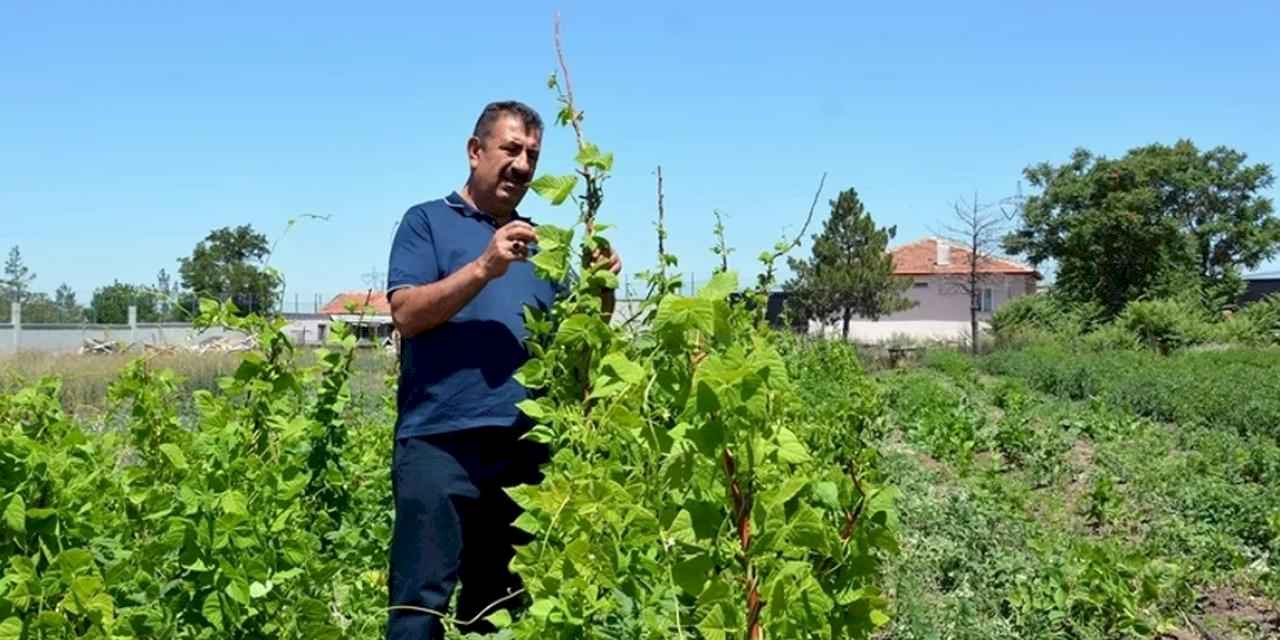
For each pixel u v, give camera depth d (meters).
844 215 47.72
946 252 65.81
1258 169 68.00
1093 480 11.47
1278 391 20.34
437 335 3.85
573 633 3.11
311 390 6.21
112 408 5.92
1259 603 7.32
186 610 3.51
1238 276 65.44
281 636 3.73
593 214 3.49
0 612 3.03
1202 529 8.87
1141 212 56.44
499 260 3.52
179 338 26.53
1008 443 14.06
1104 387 23.66
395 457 3.94
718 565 2.47
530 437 3.69
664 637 2.79
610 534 3.00
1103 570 6.29
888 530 2.96
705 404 2.25
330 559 4.80
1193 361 33.12
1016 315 52.69
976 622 5.98
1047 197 58.38
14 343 30.75
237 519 3.56
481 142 4.02
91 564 3.20
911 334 61.19
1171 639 6.55
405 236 3.96
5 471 3.40
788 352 11.51
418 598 3.79
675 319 2.27
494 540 4.03
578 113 3.58
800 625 2.39
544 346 3.82
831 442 6.22
